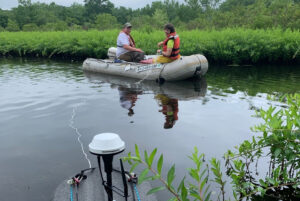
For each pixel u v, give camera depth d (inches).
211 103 211.8
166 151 127.9
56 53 634.2
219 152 126.5
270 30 521.7
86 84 294.2
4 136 150.7
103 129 157.6
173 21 1147.9
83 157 123.0
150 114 185.0
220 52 474.0
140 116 180.7
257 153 103.3
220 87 272.8
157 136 146.2
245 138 143.0
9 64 489.4
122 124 165.5
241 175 92.1
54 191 96.9
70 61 540.7
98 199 83.0
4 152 130.6
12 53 694.5
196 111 191.0
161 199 90.5
